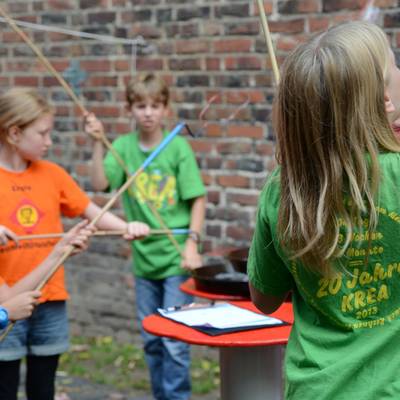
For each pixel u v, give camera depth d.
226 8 5.29
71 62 6.06
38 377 3.94
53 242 3.90
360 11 4.75
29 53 6.25
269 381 3.39
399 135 2.48
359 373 2.15
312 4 4.92
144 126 4.76
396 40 4.66
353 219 2.12
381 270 2.15
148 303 4.86
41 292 3.62
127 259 6.02
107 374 5.54
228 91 5.34
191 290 3.69
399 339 2.16
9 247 3.78
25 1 6.23
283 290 2.39
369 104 2.10
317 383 2.16
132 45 5.74
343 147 2.09
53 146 6.24
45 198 3.92
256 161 5.28
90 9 5.93
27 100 3.83
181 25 5.50
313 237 2.12
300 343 2.25
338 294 2.17
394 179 2.12
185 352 4.68
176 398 4.67
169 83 5.59
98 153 4.91
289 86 2.16
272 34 5.09
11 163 3.88
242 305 3.43
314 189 2.14
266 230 2.30
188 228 4.82
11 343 3.79
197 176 4.80
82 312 6.30
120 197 5.94
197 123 5.50
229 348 3.39
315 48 2.14
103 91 5.93
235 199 5.39
